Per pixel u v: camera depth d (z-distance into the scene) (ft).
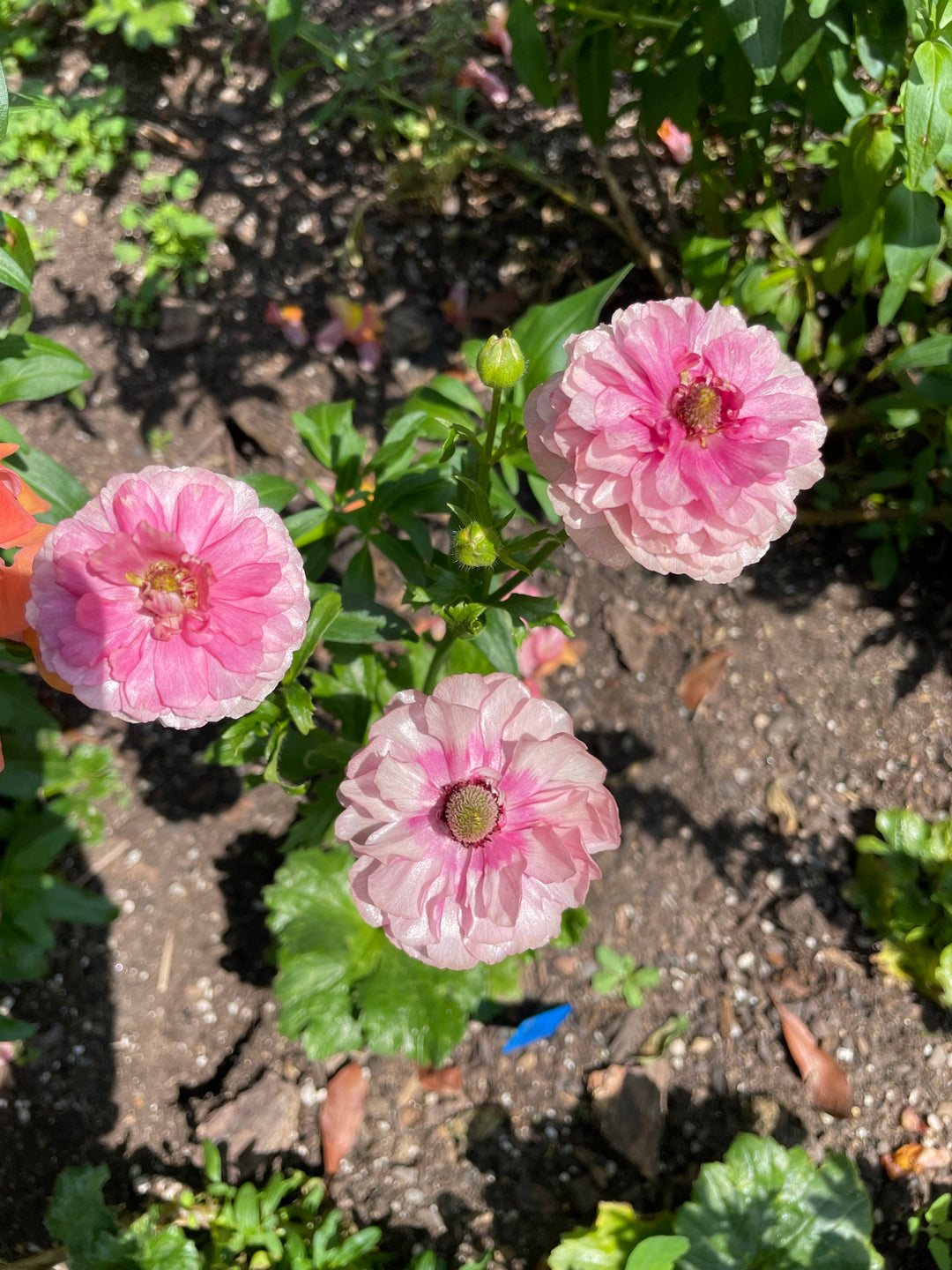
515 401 1.04
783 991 1.30
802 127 1.31
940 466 1.41
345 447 1.12
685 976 1.31
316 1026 1.12
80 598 0.68
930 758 1.39
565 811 0.76
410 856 0.75
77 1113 1.19
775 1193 1.12
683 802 1.39
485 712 0.76
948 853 1.31
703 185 1.35
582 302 1.04
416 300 1.58
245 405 1.47
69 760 1.27
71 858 1.27
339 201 1.60
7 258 0.89
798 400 0.74
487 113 1.65
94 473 1.41
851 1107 1.24
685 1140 1.23
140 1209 1.15
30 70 1.56
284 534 0.74
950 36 0.89
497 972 1.24
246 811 1.33
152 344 1.48
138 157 1.54
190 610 0.68
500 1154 1.21
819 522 1.51
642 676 1.45
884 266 1.32
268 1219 1.11
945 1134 1.23
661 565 0.72
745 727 1.42
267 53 1.63
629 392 0.72
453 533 0.92
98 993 1.24
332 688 1.16
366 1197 1.18
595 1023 1.28
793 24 0.98
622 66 1.32
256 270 1.55
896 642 1.46
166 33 1.50
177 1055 1.23
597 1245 1.11
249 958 1.28
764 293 1.28
